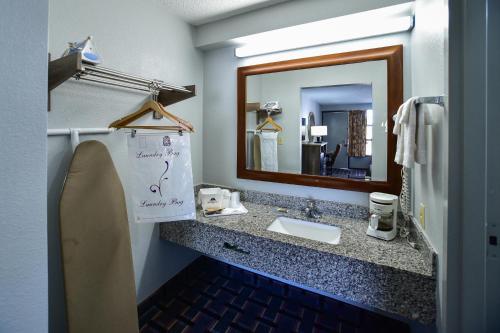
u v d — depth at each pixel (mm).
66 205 1056
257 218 1603
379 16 1406
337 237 1459
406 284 996
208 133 2080
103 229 1173
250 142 1883
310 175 1679
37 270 563
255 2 1566
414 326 1358
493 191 726
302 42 1598
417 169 1262
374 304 1062
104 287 1142
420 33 1184
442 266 859
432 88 989
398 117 1090
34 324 560
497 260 731
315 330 1435
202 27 1872
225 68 1953
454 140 757
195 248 1558
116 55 1353
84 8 1197
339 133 1574
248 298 1728
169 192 1328
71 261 1048
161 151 1310
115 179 1263
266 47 1703
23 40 528
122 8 1380
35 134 552
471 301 756
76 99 1193
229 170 2008
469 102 730
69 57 918
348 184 1559
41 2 558
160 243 1741
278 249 1275
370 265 1060
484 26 714
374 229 1303
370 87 1477
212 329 1437
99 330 1103
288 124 1732
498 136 716
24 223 540
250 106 1859
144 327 1456
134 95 1474
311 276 1194
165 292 1774
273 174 1798
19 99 524
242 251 1387
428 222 1054
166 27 1666
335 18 1429
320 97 1613
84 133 1216
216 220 1561
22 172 533
